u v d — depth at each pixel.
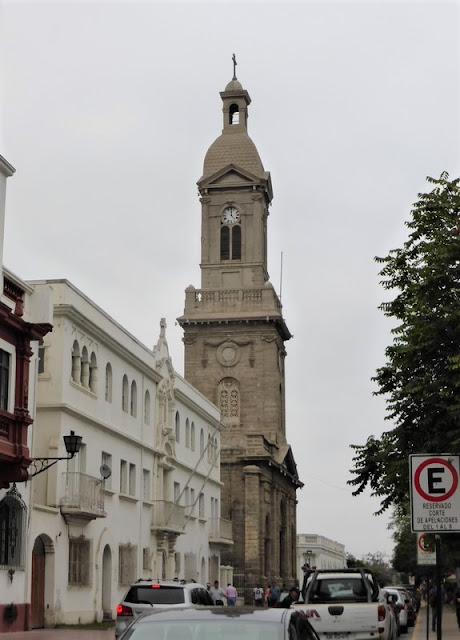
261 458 83.56
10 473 30.72
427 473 15.88
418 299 27.42
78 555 41.56
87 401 43.88
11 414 30.75
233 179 93.62
